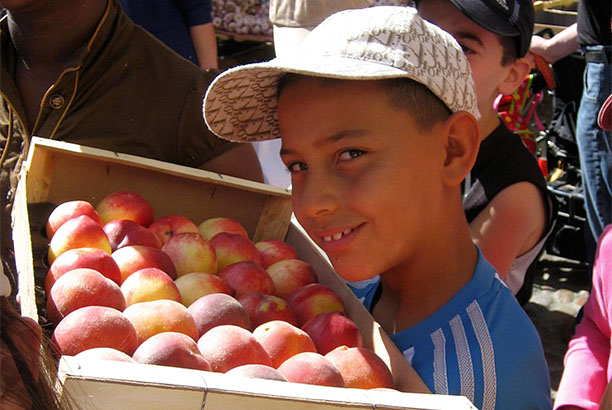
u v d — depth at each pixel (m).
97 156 1.78
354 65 1.32
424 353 1.41
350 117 1.32
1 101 2.14
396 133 1.34
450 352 1.37
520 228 2.28
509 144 2.38
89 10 2.01
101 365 0.93
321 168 1.36
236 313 1.39
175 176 1.93
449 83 1.42
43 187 1.80
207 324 1.36
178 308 1.33
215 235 1.81
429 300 1.49
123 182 1.90
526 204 2.28
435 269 1.47
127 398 0.90
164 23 3.75
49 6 1.94
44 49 2.04
